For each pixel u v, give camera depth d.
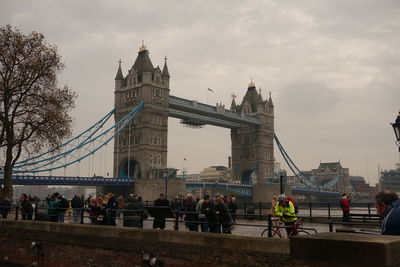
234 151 182.75
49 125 41.81
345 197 24.09
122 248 16.47
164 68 137.38
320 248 6.42
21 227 21.86
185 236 14.00
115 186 121.19
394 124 17.84
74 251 18.69
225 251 12.56
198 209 20.98
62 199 26.22
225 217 15.48
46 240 20.28
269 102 184.38
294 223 15.47
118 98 138.50
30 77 40.91
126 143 133.75
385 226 6.75
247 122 167.38
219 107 152.38
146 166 126.06
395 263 5.90
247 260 11.88
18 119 40.78
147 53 137.12
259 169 172.88
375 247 5.88
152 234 15.30
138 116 131.00
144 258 15.23
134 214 21.12
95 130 125.12
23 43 40.38
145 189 113.44
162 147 132.12
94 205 22.59
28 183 92.50
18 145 41.75
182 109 141.75
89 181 104.19
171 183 114.38
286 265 10.88
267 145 179.12
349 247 6.12
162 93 134.38
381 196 7.04
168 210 16.00
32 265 20.88
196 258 13.52
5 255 22.62
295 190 172.50
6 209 28.67
